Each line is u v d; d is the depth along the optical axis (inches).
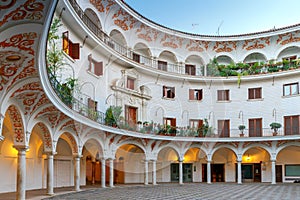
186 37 1181.7
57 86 524.7
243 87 1207.6
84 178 1001.5
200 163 1252.5
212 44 1244.5
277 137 1081.4
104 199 628.7
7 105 418.0
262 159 1203.2
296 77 1131.3
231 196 708.7
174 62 1196.5
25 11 206.8
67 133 735.7
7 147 716.0
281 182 1162.6
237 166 1213.7
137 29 1069.8
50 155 653.3
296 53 1189.7
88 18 830.5
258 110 1178.0
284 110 1138.0
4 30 228.2
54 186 884.6
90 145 924.6
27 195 643.5
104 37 906.7
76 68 768.9
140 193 766.5
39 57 305.0
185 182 1186.0
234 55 1256.8
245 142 1134.4
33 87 415.2
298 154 1157.1
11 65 322.3
